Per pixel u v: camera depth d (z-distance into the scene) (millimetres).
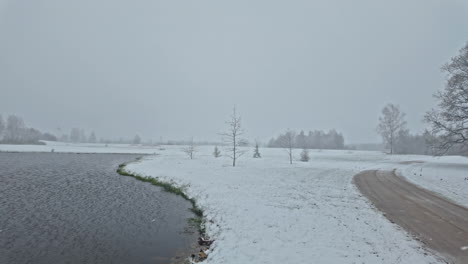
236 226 10273
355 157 56219
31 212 13875
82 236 10742
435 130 29641
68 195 17953
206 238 10094
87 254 9148
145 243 10086
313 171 27938
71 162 40344
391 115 63469
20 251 9289
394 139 65062
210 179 20938
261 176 22984
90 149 78125
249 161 41469
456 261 7086
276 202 13672
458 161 44750
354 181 21656
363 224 10227
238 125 32469
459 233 9227
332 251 7750
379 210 12312
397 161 47625
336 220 10719
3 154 54594
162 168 28562
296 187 18062
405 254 7508
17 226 11773
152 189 20281
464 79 27250
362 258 7266
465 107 27172
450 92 28297
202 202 14914
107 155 57438
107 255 9078
